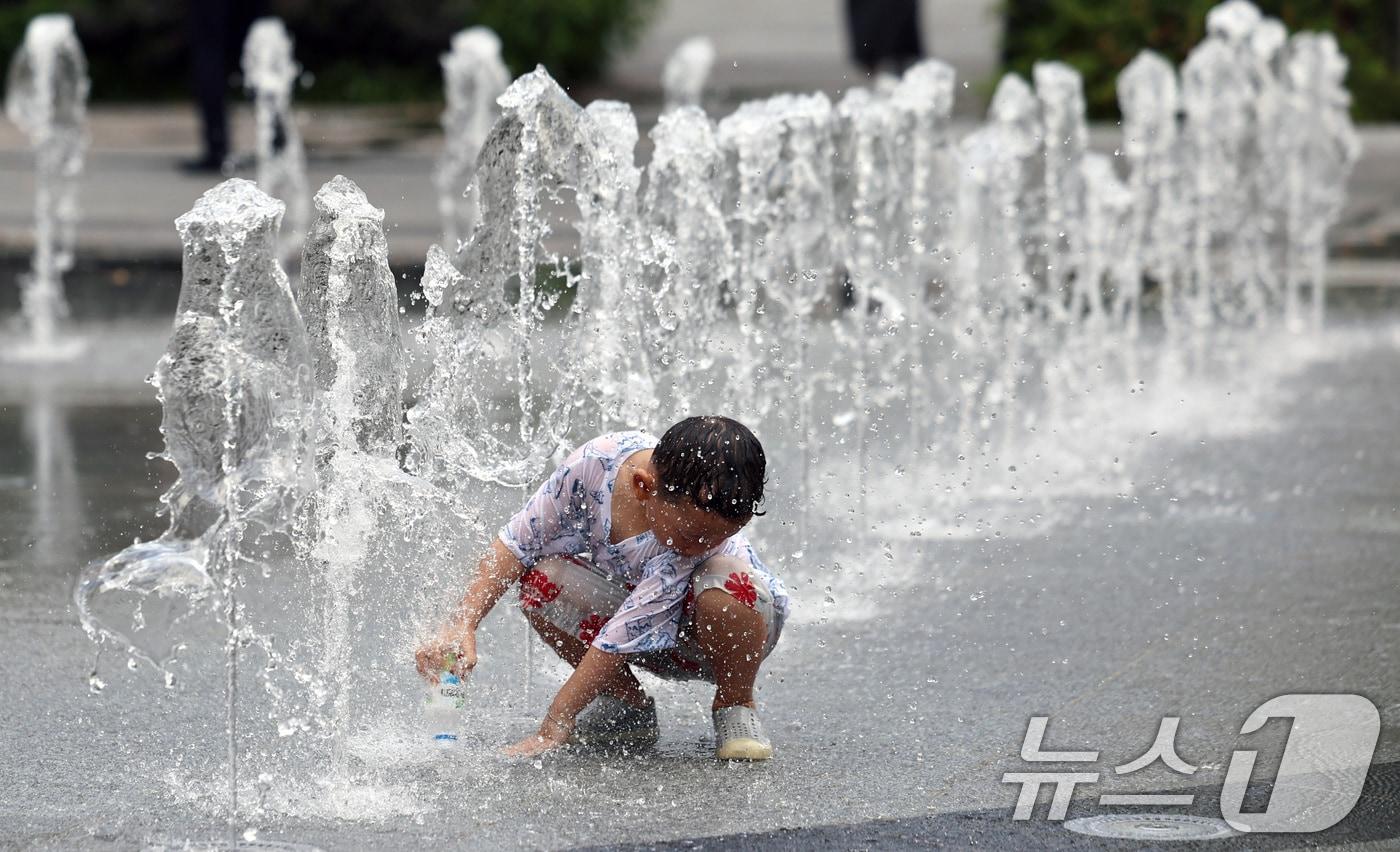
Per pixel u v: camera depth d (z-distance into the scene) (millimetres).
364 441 11492
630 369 16656
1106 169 29891
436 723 11578
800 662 13453
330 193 11211
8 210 42812
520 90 13156
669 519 10844
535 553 11531
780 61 71562
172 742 11516
